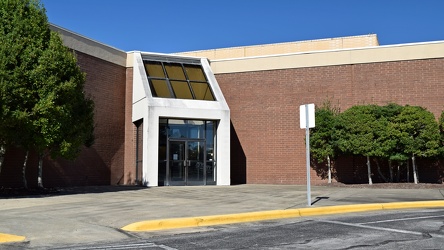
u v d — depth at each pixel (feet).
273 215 39.81
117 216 37.86
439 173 72.79
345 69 79.15
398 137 68.85
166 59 82.43
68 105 55.36
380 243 27.99
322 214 42.34
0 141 55.52
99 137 76.64
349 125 71.00
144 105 74.18
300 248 26.73
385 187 66.85
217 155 76.89
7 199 51.26
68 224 34.17
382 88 77.00
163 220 34.71
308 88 80.69
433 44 75.10
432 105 74.18
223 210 41.37
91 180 75.05
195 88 79.61
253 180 82.38
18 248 27.17
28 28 54.49
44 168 67.97
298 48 105.81
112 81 79.77
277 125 81.76
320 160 76.23
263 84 83.30
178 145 75.97
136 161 79.77
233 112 84.64
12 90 50.72
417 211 43.50
